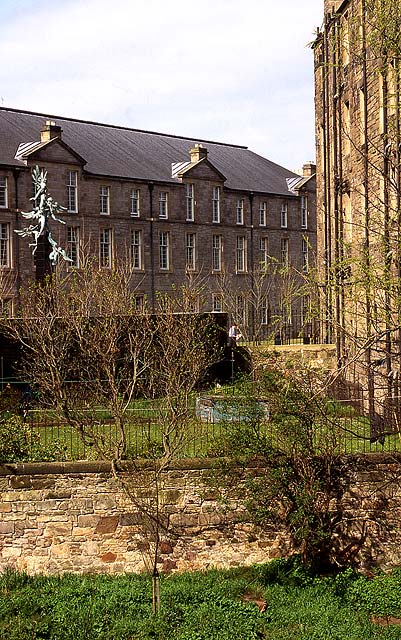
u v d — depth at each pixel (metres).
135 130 80.81
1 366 31.59
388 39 19.42
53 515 21.42
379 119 29.72
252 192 84.06
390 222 22.09
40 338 26.75
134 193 73.12
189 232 77.75
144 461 21.47
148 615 18.38
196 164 78.06
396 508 21.67
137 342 26.11
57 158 66.06
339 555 21.50
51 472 21.41
